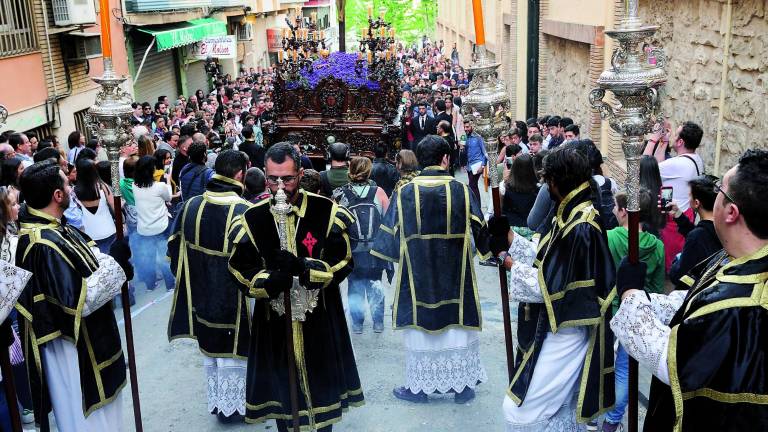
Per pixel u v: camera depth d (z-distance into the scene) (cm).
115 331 421
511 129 969
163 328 711
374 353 629
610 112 296
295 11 4266
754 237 243
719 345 238
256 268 415
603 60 1145
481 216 512
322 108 1194
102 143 396
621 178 1014
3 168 655
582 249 368
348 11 4762
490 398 539
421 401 535
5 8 1261
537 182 704
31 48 1335
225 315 496
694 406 247
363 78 1179
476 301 517
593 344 377
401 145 1307
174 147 1173
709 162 812
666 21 939
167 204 869
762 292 236
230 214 493
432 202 503
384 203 646
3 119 377
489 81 374
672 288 549
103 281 393
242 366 510
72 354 398
